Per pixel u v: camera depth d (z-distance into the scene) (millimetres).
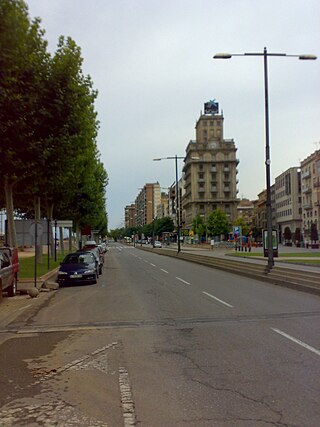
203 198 128750
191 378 5793
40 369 6469
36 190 21719
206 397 5070
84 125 19016
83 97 18781
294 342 7688
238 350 7227
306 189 93875
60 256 44188
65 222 32812
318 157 85562
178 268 29625
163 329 9211
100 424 4391
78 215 43500
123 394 5242
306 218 95812
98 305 13055
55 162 17797
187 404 4863
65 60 16719
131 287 17734
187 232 126375
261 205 148500
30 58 15414
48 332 9367
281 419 4402
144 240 165250
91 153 32844
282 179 118812
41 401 5086
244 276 22484
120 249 92438
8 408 4879
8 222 20219
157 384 5586
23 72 15336
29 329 9789
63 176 21156
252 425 4270
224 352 7121
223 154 129875
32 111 15648
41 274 21703
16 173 17797
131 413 4652
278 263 30094
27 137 16203
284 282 17234
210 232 108312
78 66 17469
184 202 145750
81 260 21109
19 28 13047
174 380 5730
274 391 5215
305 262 28531
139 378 5863
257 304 12375
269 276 19266
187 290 16172
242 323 9609
